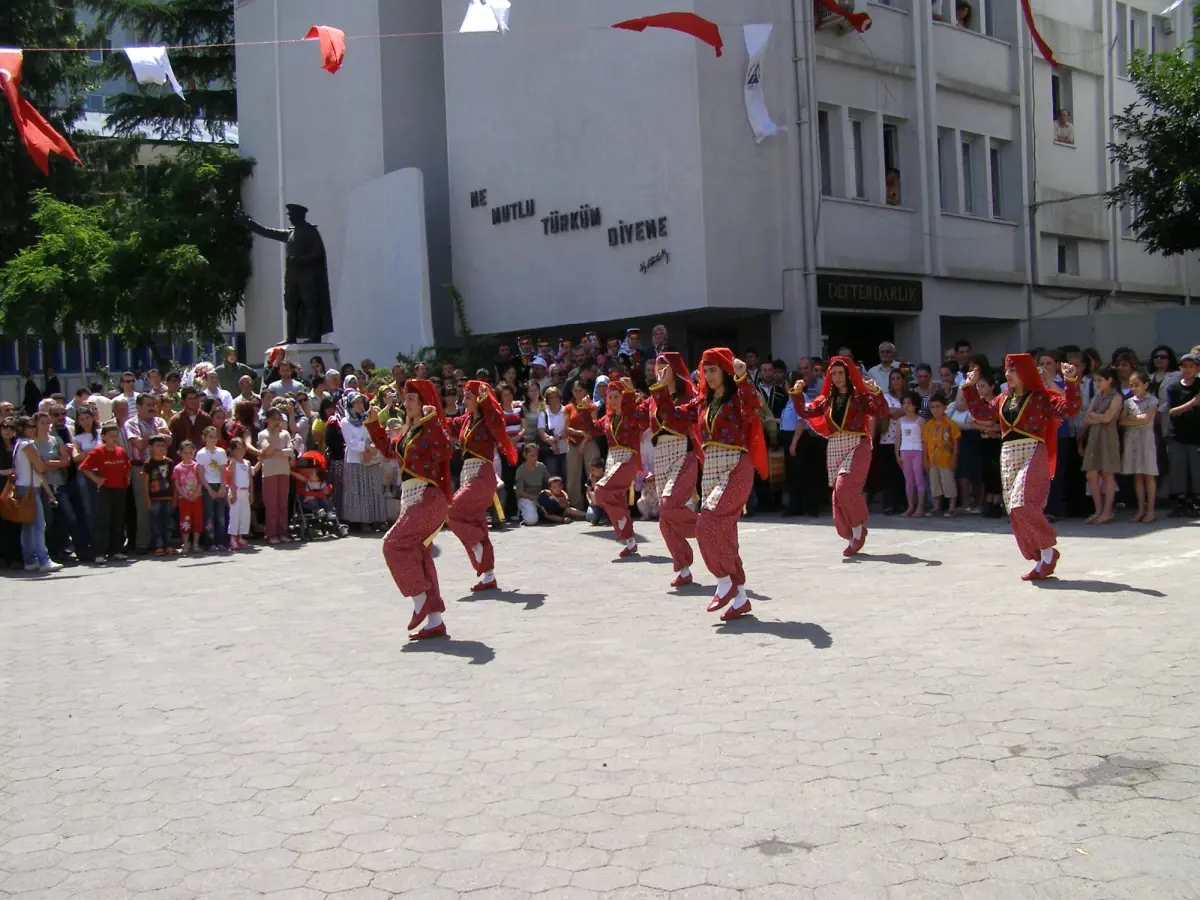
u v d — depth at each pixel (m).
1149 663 6.76
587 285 21.11
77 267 27.34
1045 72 25.94
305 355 21.58
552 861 4.48
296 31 27.27
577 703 6.55
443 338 24.72
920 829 4.61
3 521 13.32
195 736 6.37
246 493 14.59
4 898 4.39
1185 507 13.63
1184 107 21.44
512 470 16.05
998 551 11.33
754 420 8.65
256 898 4.29
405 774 5.55
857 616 8.43
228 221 28.94
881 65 21.55
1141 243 28.69
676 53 19.11
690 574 10.21
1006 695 6.29
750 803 4.95
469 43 23.20
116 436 13.79
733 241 19.27
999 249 24.62
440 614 8.57
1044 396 9.59
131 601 10.79
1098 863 4.25
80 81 31.30
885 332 23.27
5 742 6.41
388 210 23.81
